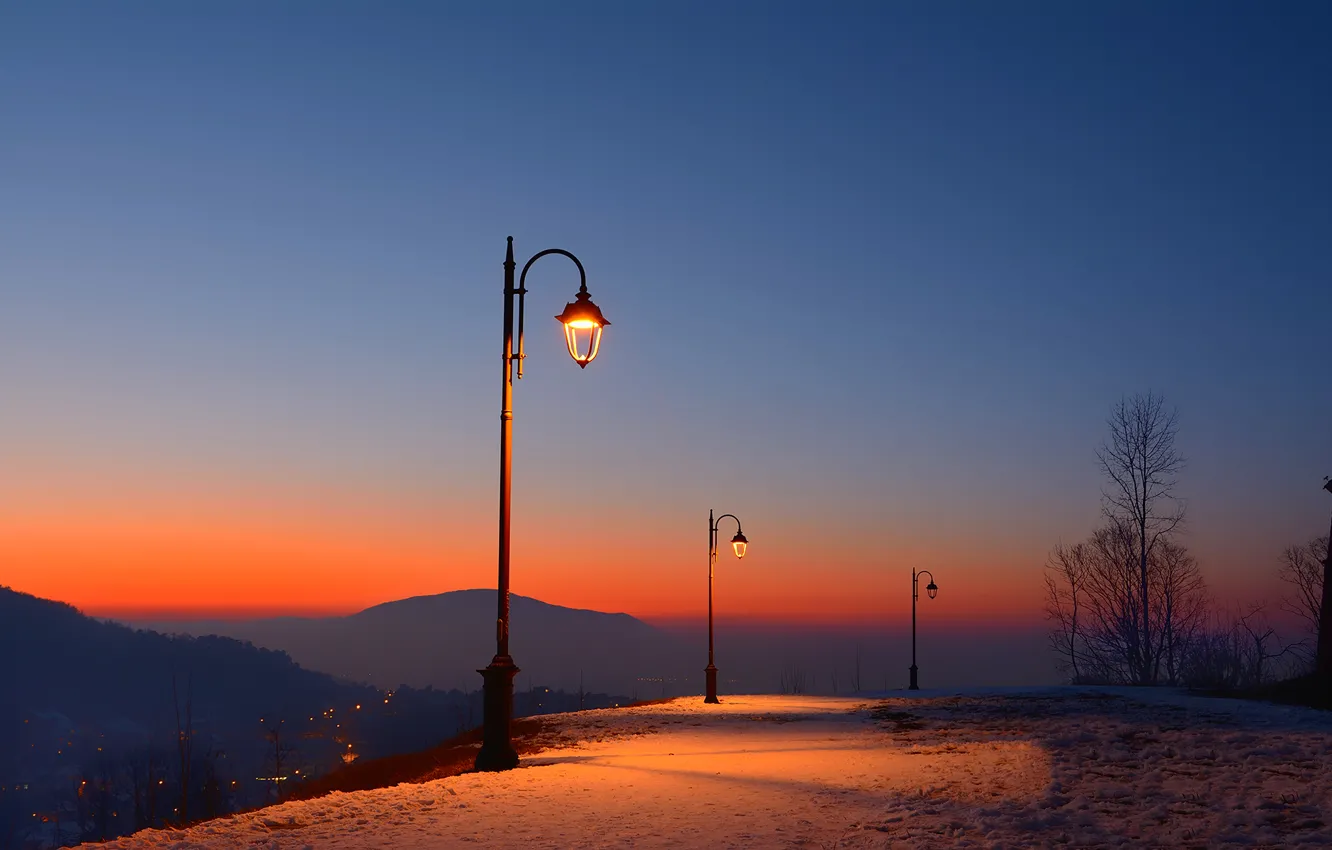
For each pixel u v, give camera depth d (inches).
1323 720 845.2
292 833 375.9
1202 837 333.7
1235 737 634.2
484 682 589.9
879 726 912.9
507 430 602.5
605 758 636.7
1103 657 2463.1
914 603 2023.9
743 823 380.5
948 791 442.3
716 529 1465.3
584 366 612.4
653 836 358.0
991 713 1040.2
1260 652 2171.5
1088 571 2527.1
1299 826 346.9
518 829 375.6
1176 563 2406.5
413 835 367.6
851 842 340.8
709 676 1416.1
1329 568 1338.6
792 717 1041.5
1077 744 616.7
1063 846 323.3
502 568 597.3
